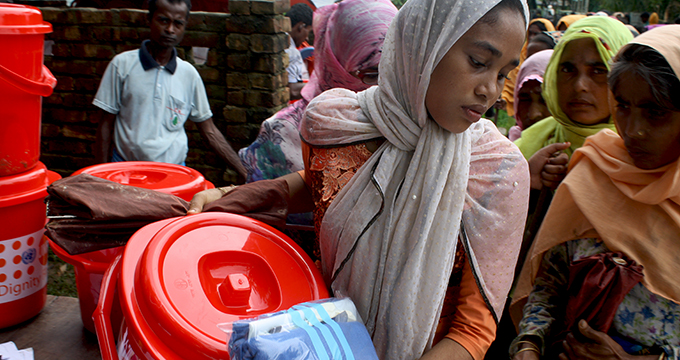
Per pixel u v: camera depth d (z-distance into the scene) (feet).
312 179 4.03
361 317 3.62
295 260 3.72
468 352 3.60
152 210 3.92
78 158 13.78
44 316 5.70
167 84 9.86
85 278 5.00
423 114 3.40
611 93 4.57
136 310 3.04
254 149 6.28
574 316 4.33
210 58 12.74
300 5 17.90
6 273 5.31
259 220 4.23
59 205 3.94
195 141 13.57
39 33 5.35
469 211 3.57
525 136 7.06
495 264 3.66
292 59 15.52
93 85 13.25
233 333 2.84
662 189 4.36
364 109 3.78
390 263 3.50
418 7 3.36
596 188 4.78
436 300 3.47
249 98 12.57
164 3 9.40
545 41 10.34
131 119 9.71
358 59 5.53
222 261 3.55
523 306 5.41
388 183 3.59
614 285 4.15
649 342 4.31
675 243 4.38
